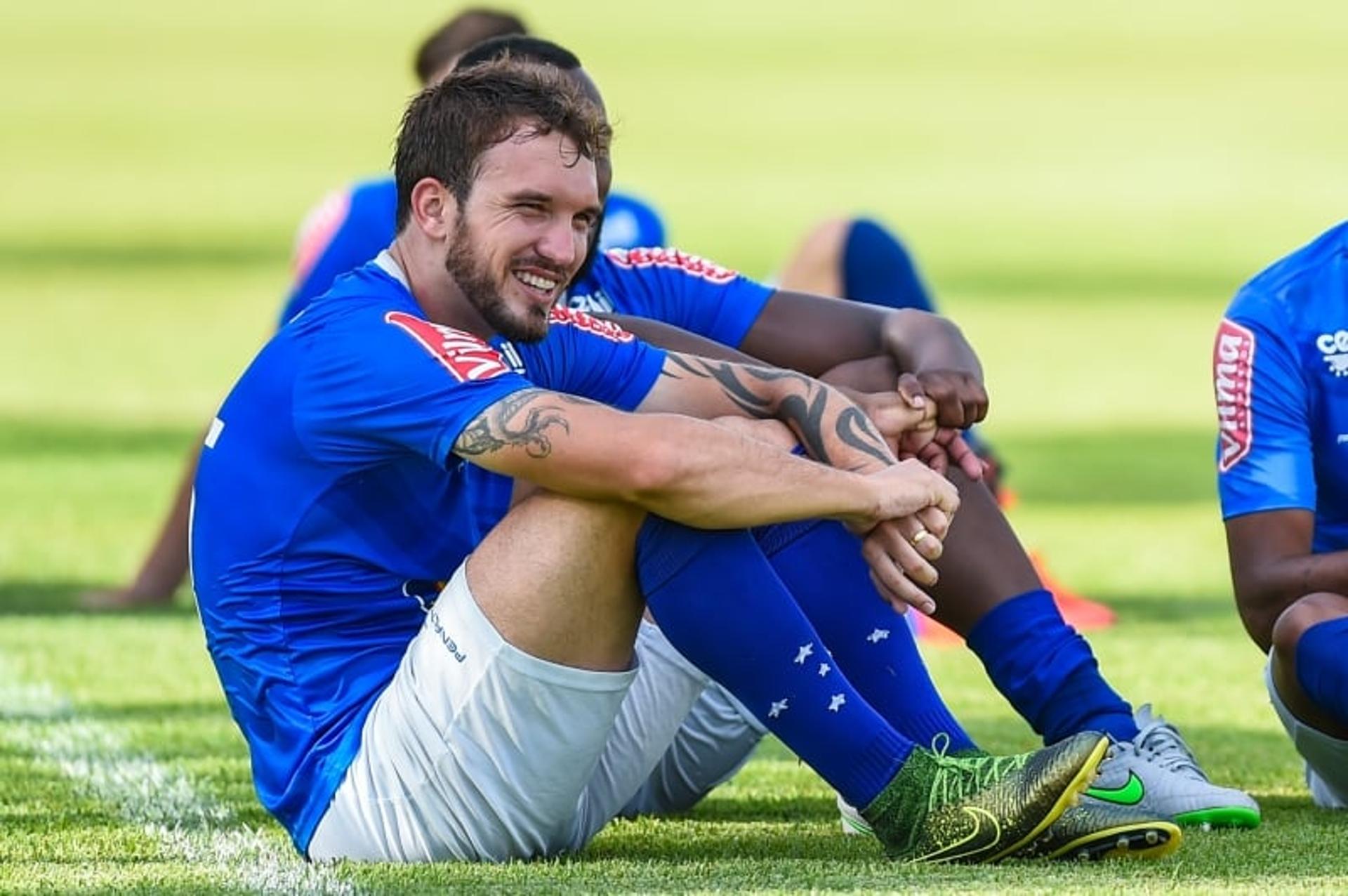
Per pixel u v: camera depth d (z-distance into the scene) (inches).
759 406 551.8
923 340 608.4
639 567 485.4
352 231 828.6
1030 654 573.3
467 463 515.8
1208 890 464.1
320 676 511.8
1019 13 6392.7
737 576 486.6
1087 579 1098.1
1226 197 3142.2
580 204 503.5
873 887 468.4
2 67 4923.7
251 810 603.5
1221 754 699.4
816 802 628.1
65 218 2898.6
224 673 522.6
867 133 3924.7
